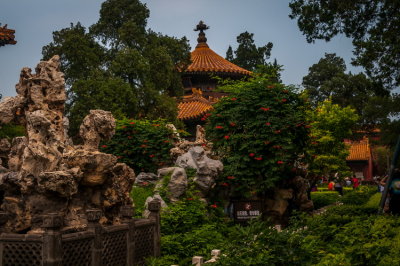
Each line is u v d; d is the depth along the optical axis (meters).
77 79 25.97
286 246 6.68
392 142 37.06
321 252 7.09
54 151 7.49
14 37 22.34
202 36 40.81
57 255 6.33
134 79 26.52
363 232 7.45
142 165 17.45
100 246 7.12
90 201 8.03
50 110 8.05
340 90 52.34
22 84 8.26
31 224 7.25
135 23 27.66
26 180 7.25
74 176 7.38
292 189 16.42
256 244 6.68
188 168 13.80
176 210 11.39
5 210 7.46
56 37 26.59
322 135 26.22
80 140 25.06
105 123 8.27
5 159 9.51
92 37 28.03
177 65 29.72
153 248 8.81
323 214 10.95
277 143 14.99
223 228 12.47
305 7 16.12
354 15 15.71
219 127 15.69
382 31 15.64
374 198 15.94
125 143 17.64
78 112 24.05
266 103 15.61
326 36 16.33
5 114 8.12
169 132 18.52
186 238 9.88
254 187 15.09
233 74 35.59
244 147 14.88
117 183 8.65
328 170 26.55
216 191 14.88
